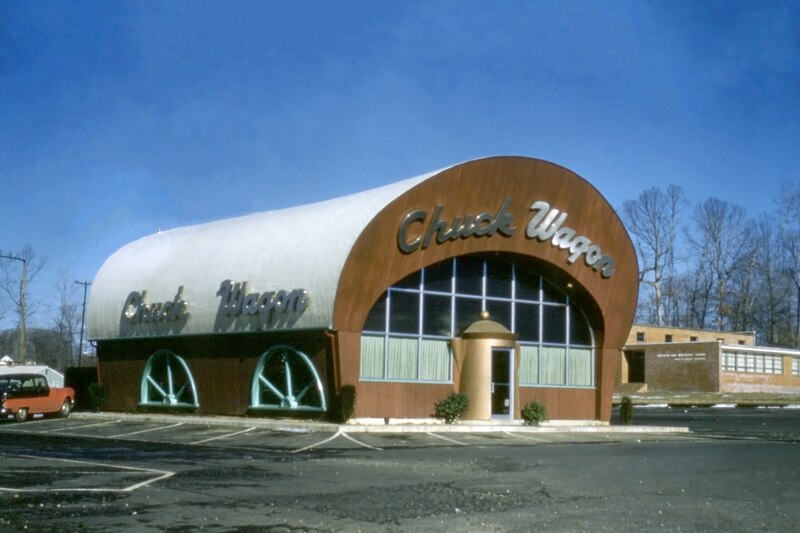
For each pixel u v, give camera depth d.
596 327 38.00
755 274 101.44
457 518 12.62
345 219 32.69
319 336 32.12
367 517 12.59
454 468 19.02
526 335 36.38
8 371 57.22
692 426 39.84
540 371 36.59
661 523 12.60
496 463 20.23
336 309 31.05
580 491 15.66
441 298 34.28
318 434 28.53
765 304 102.19
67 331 105.25
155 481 16.06
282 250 34.25
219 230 40.22
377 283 31.83
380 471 18.22
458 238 33.47
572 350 37.62
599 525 12.32
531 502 14.23
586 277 36.56
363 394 31.95
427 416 33.47
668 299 106.94
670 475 18.50
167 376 39.75
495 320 35.59
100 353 43.69
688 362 77.12
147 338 40.31
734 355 76.88
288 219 36.50
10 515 12.43
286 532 11.44
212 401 36.75
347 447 24.47
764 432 35.94
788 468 20.41
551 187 35.31
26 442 25.98
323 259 31.94
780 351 79.81
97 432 30.88
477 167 33.47
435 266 34.22
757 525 12.66
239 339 35.66
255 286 34.62
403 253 32.34
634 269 37.91
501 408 34.66
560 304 37.47
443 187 32.78
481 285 35.38
